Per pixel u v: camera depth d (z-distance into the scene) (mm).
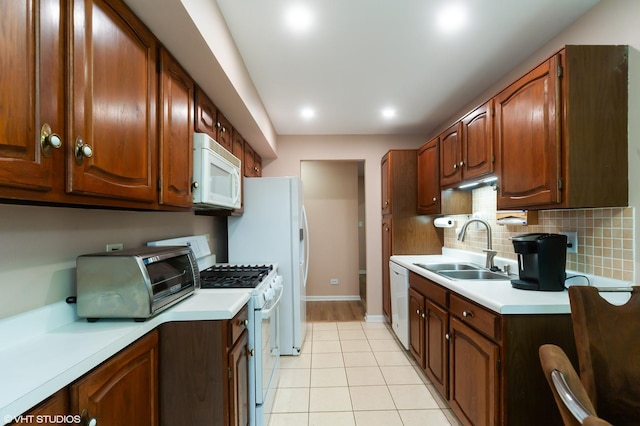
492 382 1354
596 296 1038
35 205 987
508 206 1699
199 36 1259
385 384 2221
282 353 2703
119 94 1031
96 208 1227
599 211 1469
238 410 1420
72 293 1162
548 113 1409
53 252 1088
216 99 1919
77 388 773
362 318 3783
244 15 1545
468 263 2561
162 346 1246
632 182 1332
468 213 2668
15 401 617
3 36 649
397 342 2990
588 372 966
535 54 1914
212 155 1733
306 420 1824
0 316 903
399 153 3221
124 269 1107
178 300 1360
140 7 1079
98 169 931
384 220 3545
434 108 2871
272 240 2719
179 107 1471
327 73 2182
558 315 1304
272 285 2053
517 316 1304
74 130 836
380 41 1794
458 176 2316
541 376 1297
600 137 1346
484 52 1925
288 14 1544
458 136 2305
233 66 1736
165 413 1239
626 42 1347
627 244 1346
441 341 1925
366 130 3555
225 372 1267
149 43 1213
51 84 768
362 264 6098
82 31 864
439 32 1711
